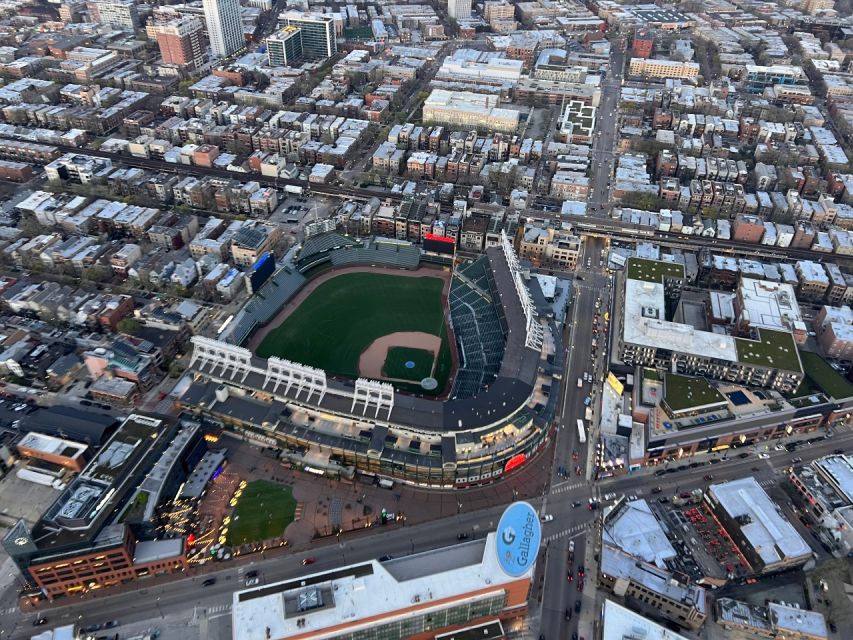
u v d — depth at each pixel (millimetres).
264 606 198875
